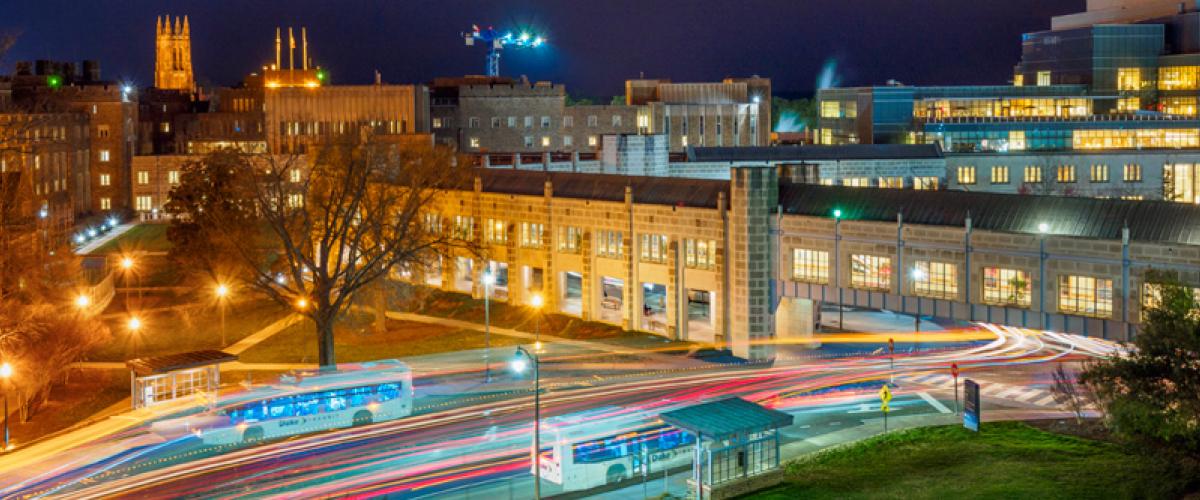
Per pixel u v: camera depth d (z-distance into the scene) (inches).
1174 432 1791.3
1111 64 7367.1
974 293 2989.7
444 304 4522.6
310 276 4822.8
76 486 2266.2
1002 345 3565.5
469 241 4106.8
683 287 3759.8
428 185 4097.0
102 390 3169.3
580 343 3779.5
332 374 2787.9
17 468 2411.4
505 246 4456.2
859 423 2598.4
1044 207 2945.4
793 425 2600.9
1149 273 2070.6
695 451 2038.6
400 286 4028.1
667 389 3019.2
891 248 3184.1
